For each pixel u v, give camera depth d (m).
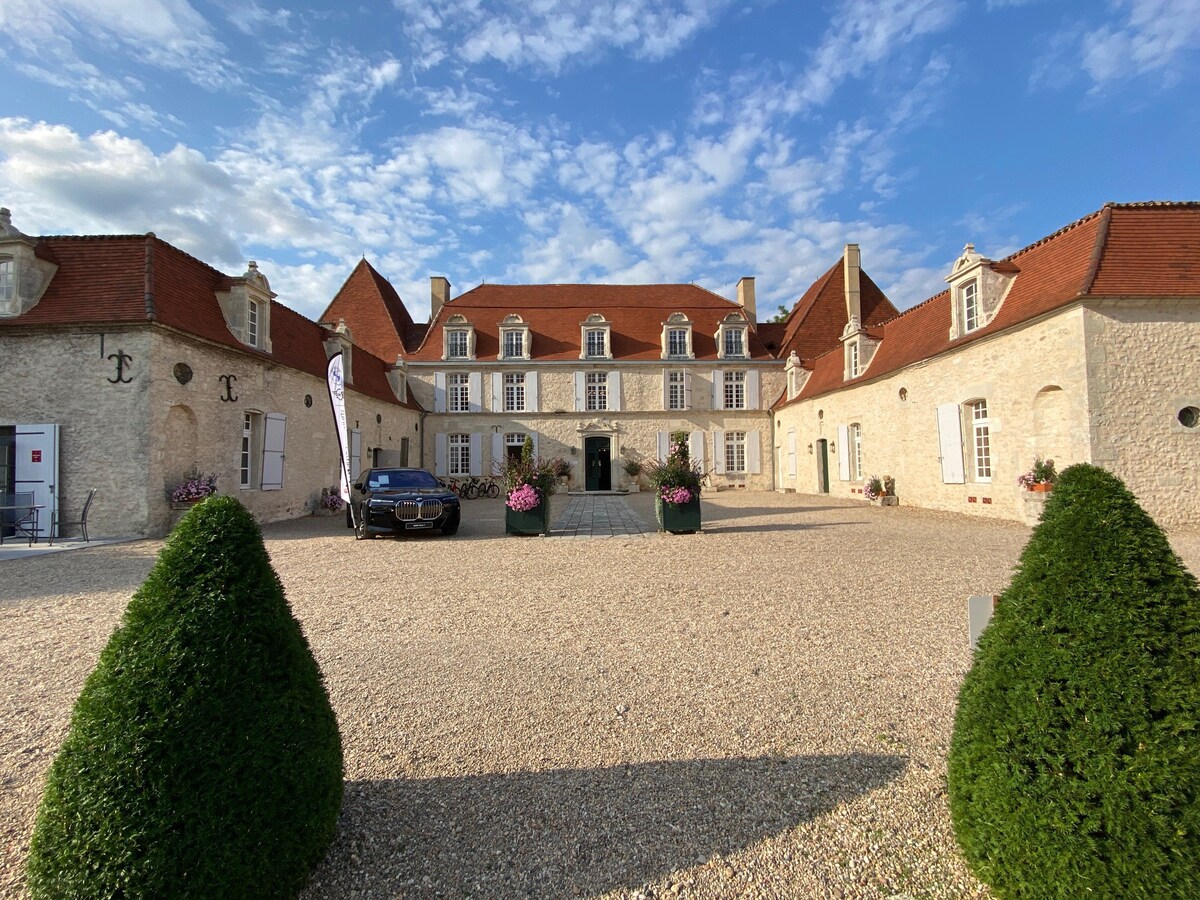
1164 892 1.63
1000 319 12.73
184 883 1.71
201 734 1.81
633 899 2.03
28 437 11.14
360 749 3.09
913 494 15.97
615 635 4.98
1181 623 1.81
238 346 13.45
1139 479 10.38
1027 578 2.08
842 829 2.37
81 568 8.30
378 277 31.03
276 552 9.87
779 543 9.96
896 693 3.71
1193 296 10.34
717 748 3.06
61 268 11.91
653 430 27.98
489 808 2.56
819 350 27.86
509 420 27.78
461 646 4.74
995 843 1.91
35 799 2.68
